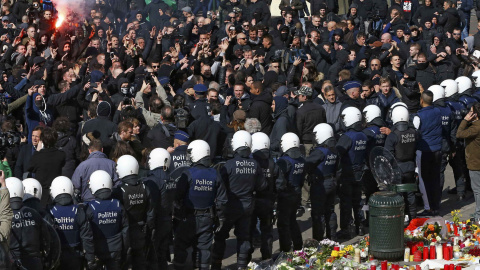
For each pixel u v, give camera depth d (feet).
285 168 51.60
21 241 40.70
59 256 41.86
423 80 79.10
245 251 49.47
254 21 95.76
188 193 47.50
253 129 55.57
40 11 88.12
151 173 46.70
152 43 78.89
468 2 108.37
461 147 65.92
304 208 63.98
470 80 67.72
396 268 47.26
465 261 48.85
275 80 73.26
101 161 47.60
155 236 47.44
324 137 54.39
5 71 73.31
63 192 42.37
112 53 80.59
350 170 56.90
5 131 58.23
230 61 80.07
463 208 64.64
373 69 74.23
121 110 60.29
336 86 71.10
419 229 55.21
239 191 48.65
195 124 56.80
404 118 57.98
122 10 104.73
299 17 103.50
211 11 109.50
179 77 71.82
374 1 102.63
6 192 39.50
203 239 47.93
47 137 51.39
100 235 43.14
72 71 67.31
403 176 58.29
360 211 58.29
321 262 48.93
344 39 91.09
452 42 94.53
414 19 102.68
